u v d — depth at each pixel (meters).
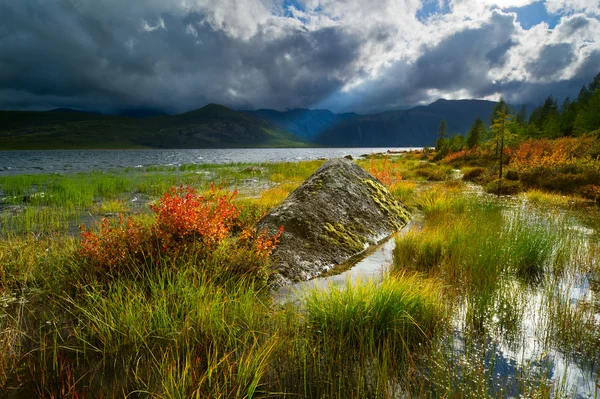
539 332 3.86
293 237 6.85
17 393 2.82
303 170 29.73
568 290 5.09
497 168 24.30
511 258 6.18
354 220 8.34
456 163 38.72
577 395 2.84
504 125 20.59
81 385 2.94
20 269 5.35
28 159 75.56
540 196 15.09
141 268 5.19
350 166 10.48
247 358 3.04
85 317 4.11
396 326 3.78
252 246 5.90
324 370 3.16
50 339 3.67
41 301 4.59
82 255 5.48
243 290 4.68
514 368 3.20
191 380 2.84
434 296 4.42
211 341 3.56
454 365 3.25
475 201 13.16
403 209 10.82
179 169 36.25
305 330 3.82
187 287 4.31
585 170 18.53
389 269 6.13
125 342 3.51
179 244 5.52
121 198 15.63
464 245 6.66
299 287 5.31
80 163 57.44
